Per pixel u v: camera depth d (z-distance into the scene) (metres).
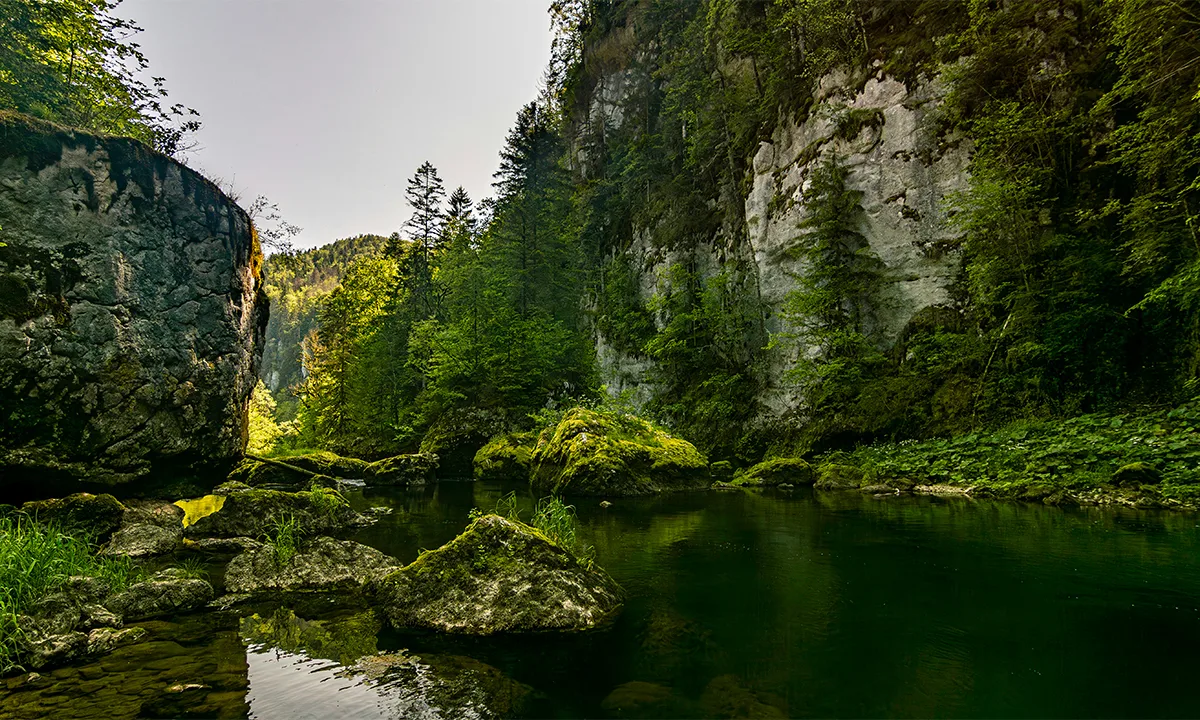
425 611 4.85
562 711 3.16
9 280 8.33
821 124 24.20
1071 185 16.72
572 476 14.98
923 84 20.86
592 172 51.12
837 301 21.84
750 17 31.52
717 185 32.12
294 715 3.13
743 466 23.20
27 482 8.52
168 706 3.27
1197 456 10.42
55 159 8.98
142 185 10.07
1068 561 6.16
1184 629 4.09
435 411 31.31
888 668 3.58
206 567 7.02
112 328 9.41
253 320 13.20
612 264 39.34
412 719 3.07
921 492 13.60
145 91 15.20
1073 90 17.17
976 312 18.33
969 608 4.70
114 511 8.45
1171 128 13.23
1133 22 13.38
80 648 4.14
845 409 20.28
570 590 4.96
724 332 27.84
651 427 19.23
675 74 37.06
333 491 10.98
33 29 11.80
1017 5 18.91
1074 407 14.59
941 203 19.12
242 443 12.64
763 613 4.77
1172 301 13.81
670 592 5.48
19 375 8.34
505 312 30.95
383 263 55.53
